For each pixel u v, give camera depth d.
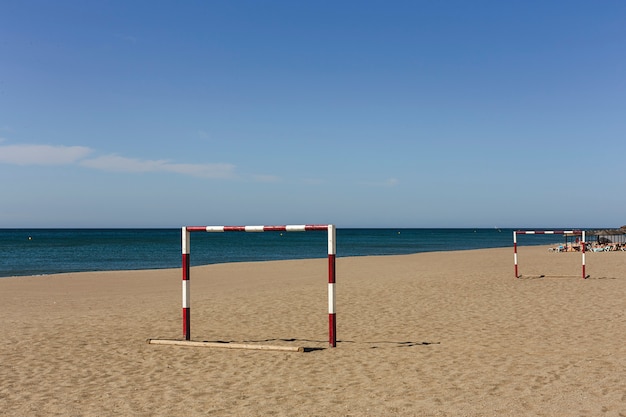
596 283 14.75
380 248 52.62
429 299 12.19
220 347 7.43
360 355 6.88
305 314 10.51
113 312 11.23
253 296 13.48
